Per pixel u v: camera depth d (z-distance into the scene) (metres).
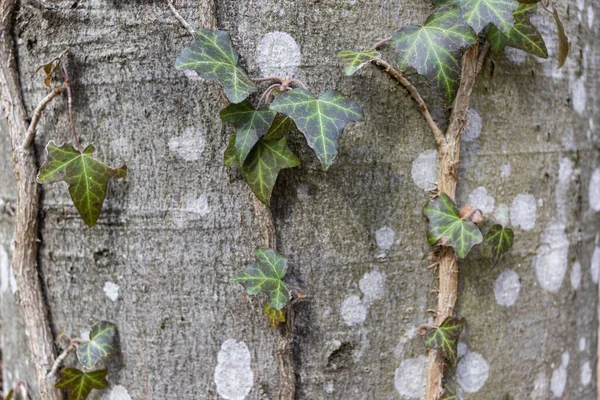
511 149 0.74
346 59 0.70
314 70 0.71
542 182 0.75
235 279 0.70
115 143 0.72
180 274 0.72
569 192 0.77
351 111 0.69
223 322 0.72
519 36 0.72
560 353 0.77
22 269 0.74
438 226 0.72
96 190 0.71
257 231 0.71
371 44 0.71
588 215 0.79
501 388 0.75
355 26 0.71
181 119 0.71
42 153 0.73
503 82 0.73
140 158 0.71
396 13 0.71
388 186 0.72
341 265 0.72
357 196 0.71
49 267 0.74
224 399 0.72
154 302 0.72
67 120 0.72
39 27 0.72
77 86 0.72
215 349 0.72
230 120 0.70
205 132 0.71
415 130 0.72
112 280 0.73
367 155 0.71
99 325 0.73
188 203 0.71
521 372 0.75
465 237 0.71
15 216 0.74
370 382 0.73
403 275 0.72
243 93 0.69
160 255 0.72
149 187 0.71
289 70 0.71
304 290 0.72
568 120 0.76
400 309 0.73
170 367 0.72
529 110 0.74
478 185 0.73
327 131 0.69
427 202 0.72
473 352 0.74
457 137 0.72
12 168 0.75
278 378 0.72
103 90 0.71
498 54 0.73
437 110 0.72
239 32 0.70
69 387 0.73
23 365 0.77
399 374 0.73
